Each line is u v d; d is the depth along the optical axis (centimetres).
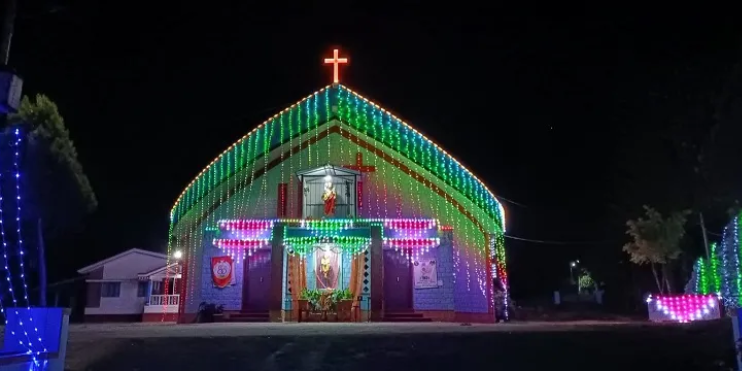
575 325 2178
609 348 1480
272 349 1472
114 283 3341
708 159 1975
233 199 2772
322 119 2833
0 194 1708
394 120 2830
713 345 1481
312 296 2592
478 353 1432
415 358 1386
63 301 3412
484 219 2747
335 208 2734
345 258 2655
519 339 1588
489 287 2659
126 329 2089
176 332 1850
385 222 2720
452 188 2773
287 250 2656
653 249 3006
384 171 2784
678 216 2953
